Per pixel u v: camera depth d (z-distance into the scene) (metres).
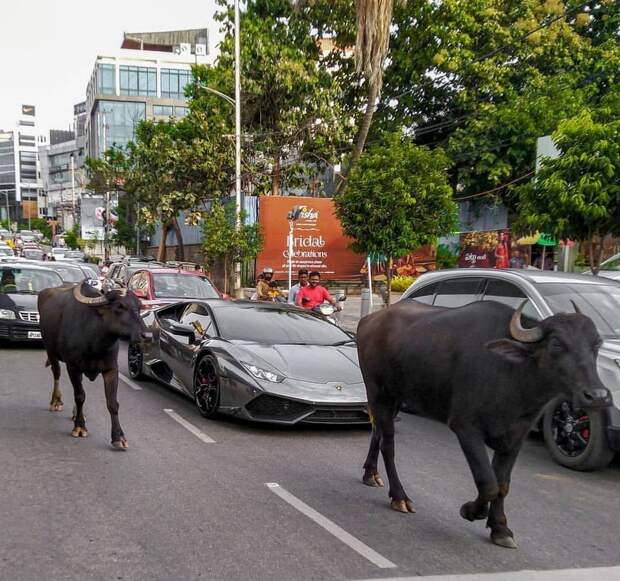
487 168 26.67
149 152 32.25
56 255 49.66
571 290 7.56
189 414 8.52
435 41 28.19
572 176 10.87
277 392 7.46
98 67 85.56
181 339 9.20
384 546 4.64
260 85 26.84
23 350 13.66
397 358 5.29
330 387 7.66
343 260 29.56
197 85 30.30
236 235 25.17
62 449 6.79
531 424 4.66
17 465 6.21
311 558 4.38
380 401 5.61
